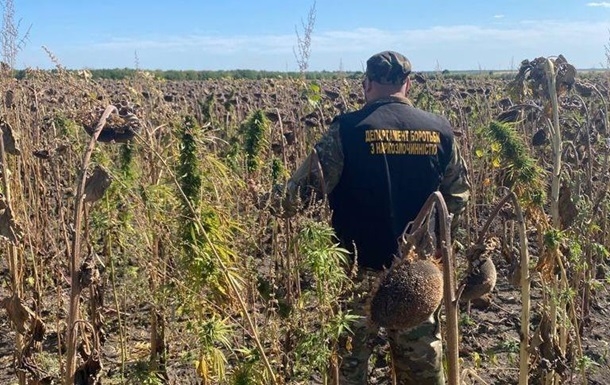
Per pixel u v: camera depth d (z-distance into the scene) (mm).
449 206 3756
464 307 6082
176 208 3334
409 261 2229
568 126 6219
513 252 3617
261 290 3865
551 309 3703
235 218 4328
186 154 3248
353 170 3568
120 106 2854
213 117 10961
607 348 5344
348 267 3703
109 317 5062
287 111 10844
